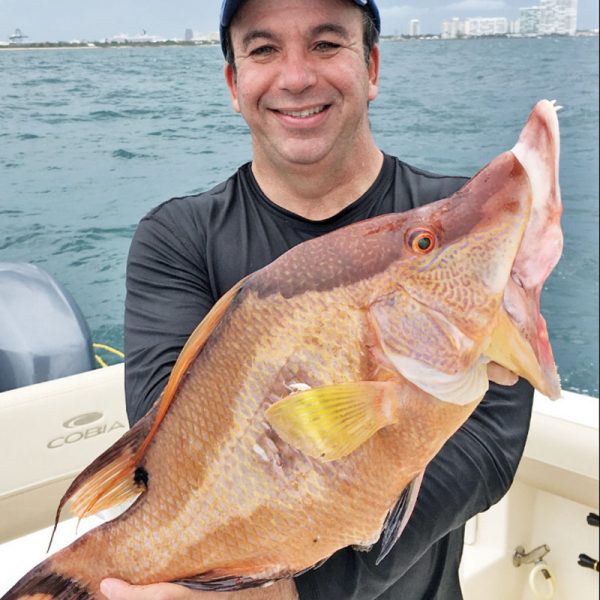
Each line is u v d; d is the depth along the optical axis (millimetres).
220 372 1067
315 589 1223
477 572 2627
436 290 1042
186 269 1644
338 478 1029
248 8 1526
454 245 1049
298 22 1509
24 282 2541
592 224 6645
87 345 2562
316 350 1046
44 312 2518
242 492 1047
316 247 1084
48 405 2275
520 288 1041
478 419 1418
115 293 3008
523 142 1051
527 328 1031
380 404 993
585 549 2699
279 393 1040
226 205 1700
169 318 1562
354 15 1544
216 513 1060
